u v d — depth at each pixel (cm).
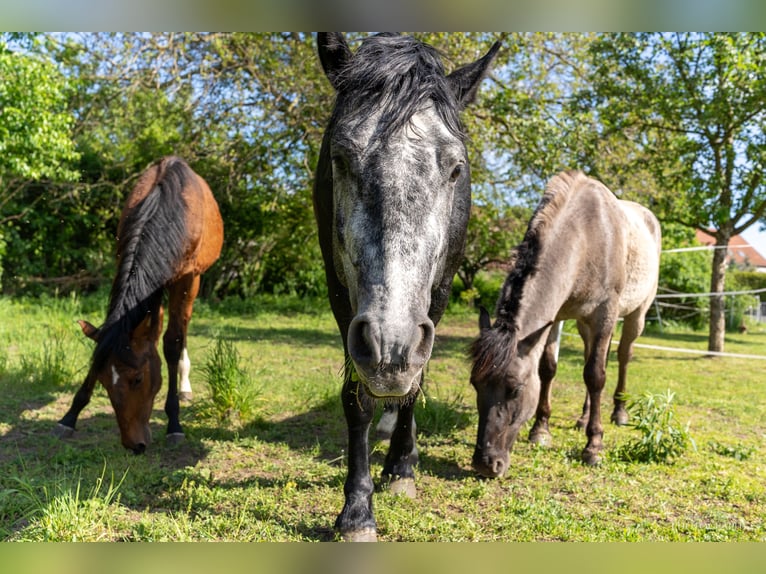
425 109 234
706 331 1792
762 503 358
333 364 813
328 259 300
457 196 295
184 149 1316
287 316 1519
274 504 325
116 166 1638
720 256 1109
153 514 311
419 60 244
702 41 940
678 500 360
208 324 1252
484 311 429
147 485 355
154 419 517
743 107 937
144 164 1599
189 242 455
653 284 575
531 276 405
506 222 1459
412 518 312
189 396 580
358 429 294
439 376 764
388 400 279
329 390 584
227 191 1409
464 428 509
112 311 399
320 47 280
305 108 1168
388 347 202
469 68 293
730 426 555
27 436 444
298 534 289
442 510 332
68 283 1608
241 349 922
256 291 1955
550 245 423
